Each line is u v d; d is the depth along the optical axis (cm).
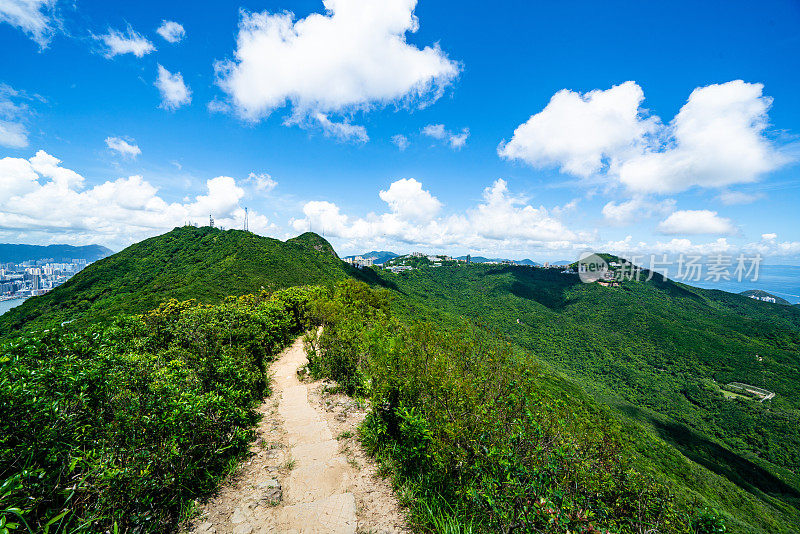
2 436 250
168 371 507
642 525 397
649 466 2212
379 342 901
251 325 1030
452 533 322
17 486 236
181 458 371
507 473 321
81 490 276
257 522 337
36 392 283
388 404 525
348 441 539
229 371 618
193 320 850
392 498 392
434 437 419
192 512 347
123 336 720
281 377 988
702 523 364
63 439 296
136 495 301
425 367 523
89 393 339
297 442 536
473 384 482
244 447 497
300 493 395
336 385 853
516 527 285
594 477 412
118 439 331
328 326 1176
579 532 274
